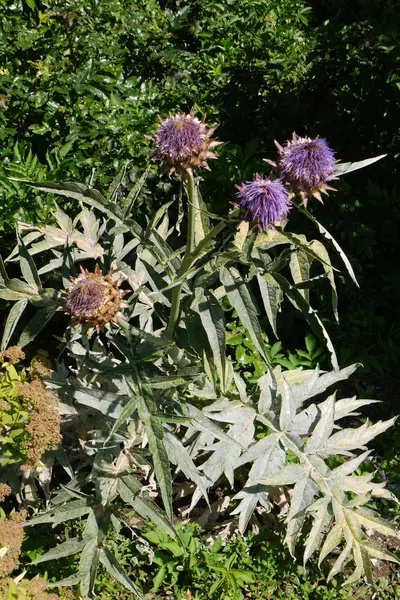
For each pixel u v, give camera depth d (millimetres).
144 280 1820
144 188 2184
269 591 1764
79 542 1626
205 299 1560
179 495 1893
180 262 1735
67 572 1727
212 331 1555
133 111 2248
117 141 2176
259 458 1718
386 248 2344
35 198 2053
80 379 1782
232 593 1726
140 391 1551
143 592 1767
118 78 2346
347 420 2150
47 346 2191
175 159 1530
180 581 1778
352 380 2266
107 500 1659
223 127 2418
